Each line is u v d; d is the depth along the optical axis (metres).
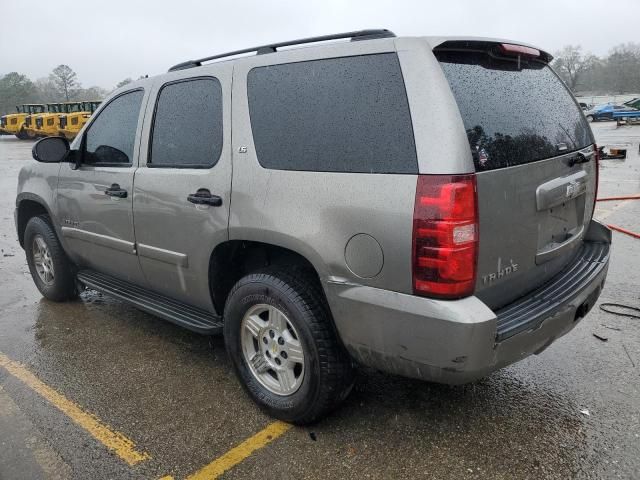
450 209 2.13
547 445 2.69
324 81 2.61
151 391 3.33
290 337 2.82
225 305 3.06
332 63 2.59
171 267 3.41
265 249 3.04
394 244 2.26
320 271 2.54
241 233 2.85
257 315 2.96
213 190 2.99
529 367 3.46
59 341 4.09
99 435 2.89
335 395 2.71
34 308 4.80
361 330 2.45
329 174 2.49
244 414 3.05
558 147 2.83
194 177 3.11
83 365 3.69
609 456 2.59
